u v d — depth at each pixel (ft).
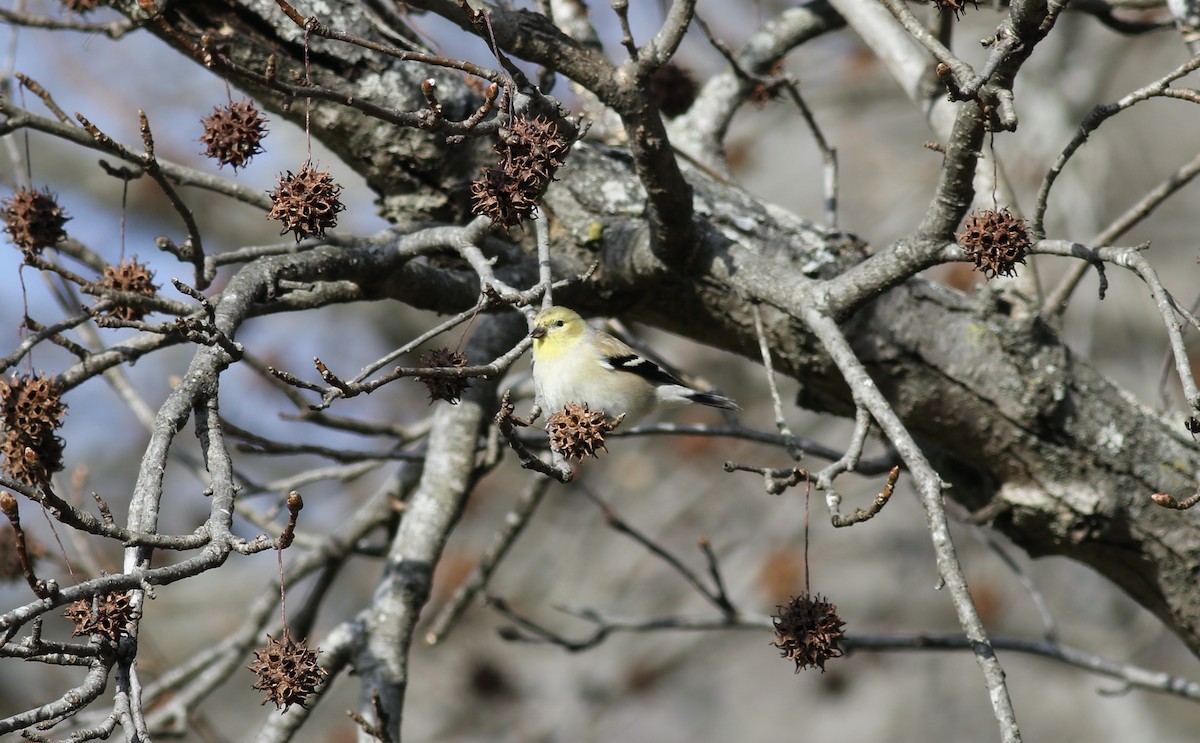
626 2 25.67
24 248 27.17
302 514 72.43
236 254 27.27
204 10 29.89
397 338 76.48
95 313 22.59
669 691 74.79
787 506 70.44
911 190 74.79
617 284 32.32
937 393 31.63
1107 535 32.09
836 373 31.91
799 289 28.84
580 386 31.09
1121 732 71.97
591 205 32.48
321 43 30.42
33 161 73.31
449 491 33.81
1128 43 65.10
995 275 24.86
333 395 20.57
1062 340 32.40
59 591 17.33
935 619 72.90
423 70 31.42
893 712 75.10
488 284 24.31
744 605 69.31
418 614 31.99
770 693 76.48
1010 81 23.66
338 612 73.46
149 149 24.20
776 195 79.00
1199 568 31.89
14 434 23.50
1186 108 81.71
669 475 74.49
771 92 40.55
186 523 72.33
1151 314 74.02
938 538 21.79
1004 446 31.99
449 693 68.03
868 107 77.77
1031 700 74.23
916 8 45.37
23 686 64.64
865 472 34.45
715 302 31.68
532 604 70.85
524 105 23.20
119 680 19.38
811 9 40.65
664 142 27.40
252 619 37.70
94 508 70.59
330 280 27.32
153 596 18.12
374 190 33.30
